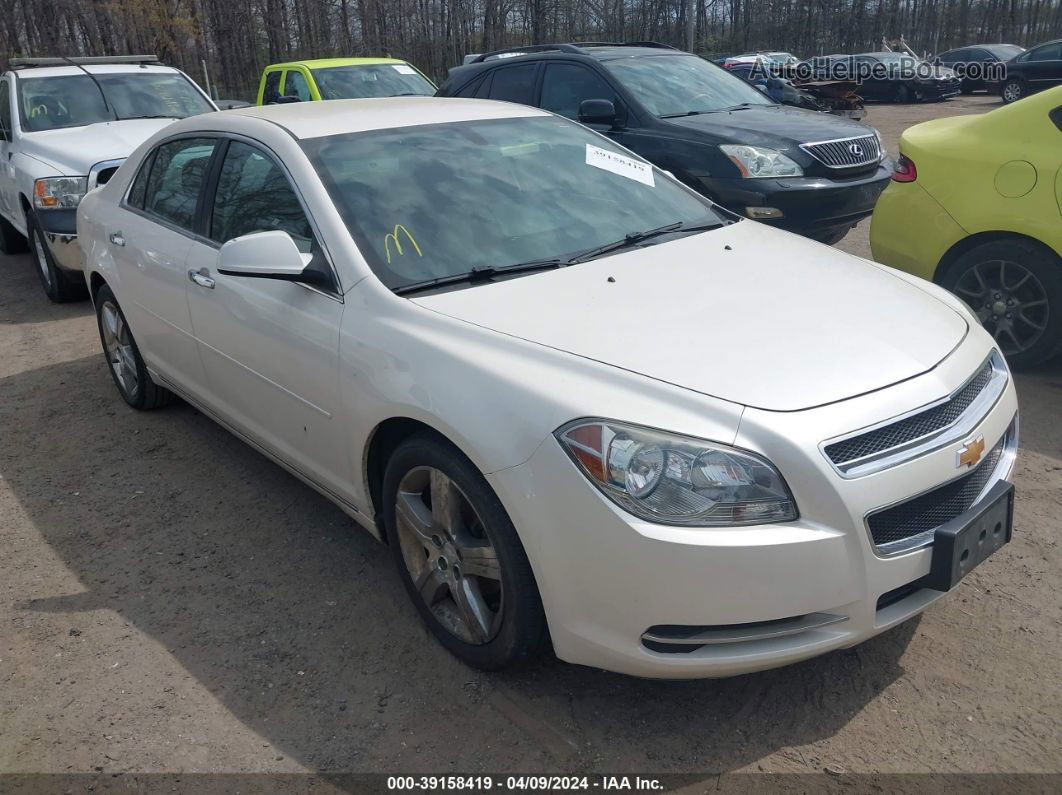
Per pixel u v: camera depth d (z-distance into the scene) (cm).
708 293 300
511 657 273
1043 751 251
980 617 307
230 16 3012
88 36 2822
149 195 455
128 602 339
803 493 232
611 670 253
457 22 3259
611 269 320
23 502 421
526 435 247
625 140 721
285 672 297
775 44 4534
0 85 875
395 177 346
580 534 239
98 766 261
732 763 252
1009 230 485
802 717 267
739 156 654
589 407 243
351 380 301
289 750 264
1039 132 478
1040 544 346
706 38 4403
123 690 292
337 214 323
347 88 1154
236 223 372
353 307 305
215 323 378
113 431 496
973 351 287
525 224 344
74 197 717
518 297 297
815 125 702
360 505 323
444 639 298
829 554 231
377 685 289
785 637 241
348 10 3170
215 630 320
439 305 293
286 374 337
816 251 358
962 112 2230
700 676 245
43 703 288
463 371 266
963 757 250
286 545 374
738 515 231
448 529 281
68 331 693
